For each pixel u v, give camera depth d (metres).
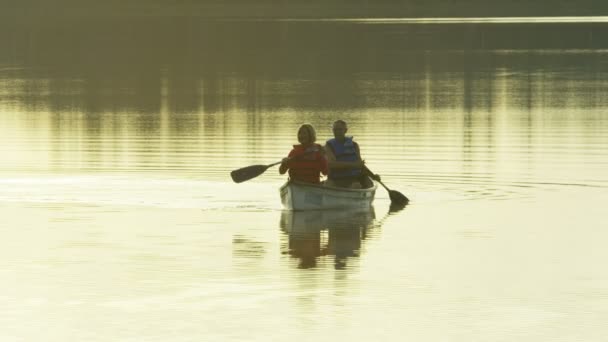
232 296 50.97
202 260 58.47
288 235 65.56
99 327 46.19
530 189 82.62
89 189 83.00
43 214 72.31
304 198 74.50
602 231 66.00
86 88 189.88
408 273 55.38
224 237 64.88
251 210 74.56
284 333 45.41
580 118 136.88
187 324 46.62
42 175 89.88
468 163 96.62
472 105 156.12
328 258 59.09
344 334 45.28
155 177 88.94
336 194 74.69
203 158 100.69
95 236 64.81
